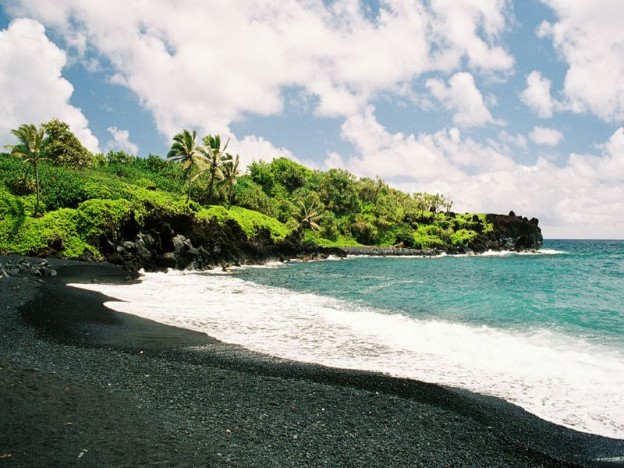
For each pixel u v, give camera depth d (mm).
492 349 15812
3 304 18609
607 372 13352
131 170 83750
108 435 7812
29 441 7328
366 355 15000
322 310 23719
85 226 46781
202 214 61156
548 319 22359
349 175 126500
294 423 9125
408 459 7941
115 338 15859
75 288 26688
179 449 7504
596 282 42375
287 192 117125
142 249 46188
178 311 22047
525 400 11141
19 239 43500
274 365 13508
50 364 11766
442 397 11117
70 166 73375
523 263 75125
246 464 7188
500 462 8109
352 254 93688
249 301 26609
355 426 9195
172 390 10547
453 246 115812
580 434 9391
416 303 27656
